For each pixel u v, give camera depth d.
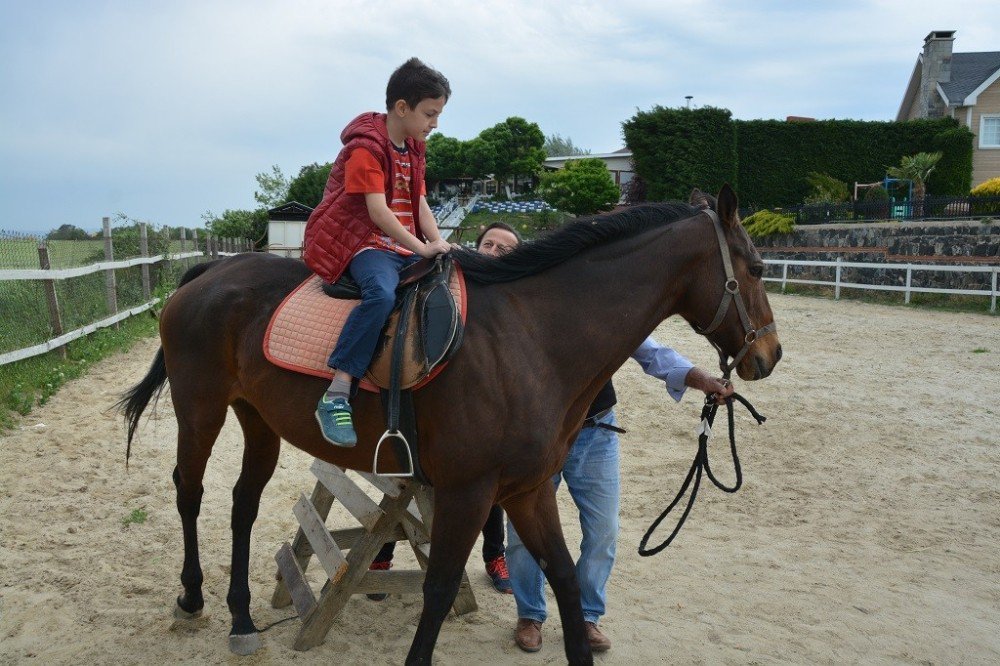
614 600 3.76
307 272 3.20
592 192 32.00
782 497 5.23
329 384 2.77
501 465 2.58
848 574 4.07
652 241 2.83
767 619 3.57
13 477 4.95
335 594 3.15
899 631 3.46
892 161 25.50
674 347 10.64
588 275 2.78
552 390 2.65
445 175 48.69
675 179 23.22
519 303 2.73
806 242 18.39
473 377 2.57
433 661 3.18
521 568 3.28
